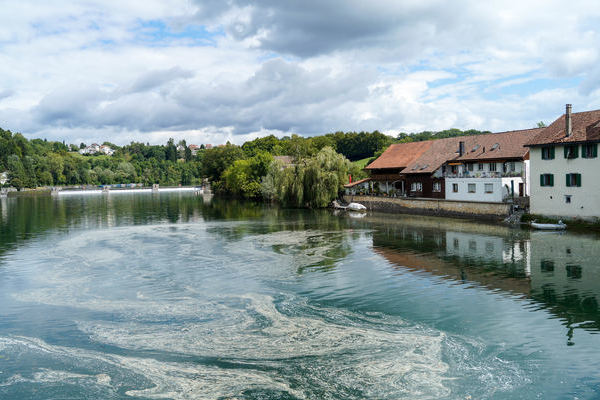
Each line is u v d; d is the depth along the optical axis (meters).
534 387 15.26
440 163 68.69
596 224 45.91
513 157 58.59
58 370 17.38
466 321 21.41
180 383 16.11
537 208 51.75
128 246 44.75
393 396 14.84
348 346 18.75
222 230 55.56
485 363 17.02
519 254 35.69
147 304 25.09
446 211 63.53
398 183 80.56
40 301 26.08
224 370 16.95
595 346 18.31
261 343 19.25
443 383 15.60
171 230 56.78
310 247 41.75
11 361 18.22
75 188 199.12
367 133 166.88
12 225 64.19
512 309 22.95
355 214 71.75
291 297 25.84
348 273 31.33
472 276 29.58
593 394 14.75
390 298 25.30
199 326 21.44
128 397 15.30
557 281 27.78
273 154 167.38
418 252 37.84
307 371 16.67
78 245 45.75
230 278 30.69
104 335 20.62
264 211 81.38
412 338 19.45
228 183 135.12
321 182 81.50
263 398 14.92
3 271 33.97
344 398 14.77
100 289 28.47
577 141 46.72
